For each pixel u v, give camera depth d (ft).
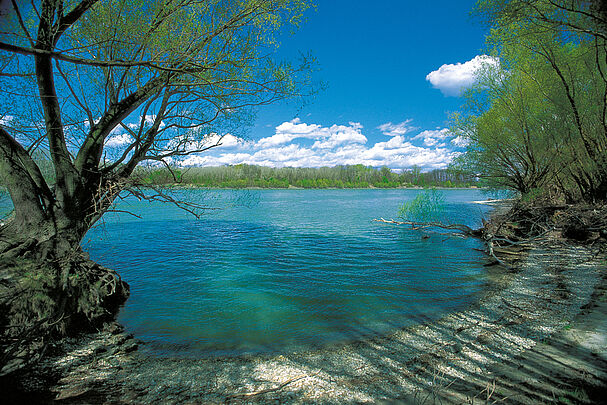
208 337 19.30
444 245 52.08
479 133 58.49
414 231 68.13
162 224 78.28
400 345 17.87
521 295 25.44
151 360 16.52
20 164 20.54
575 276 28.68
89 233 60.49
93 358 16.63
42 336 16.83
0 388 12.69
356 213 108.68
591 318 18.54
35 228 20.39
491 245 42.52
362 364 15.79
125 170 25.27
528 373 13.24
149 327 20.75
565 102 41.65
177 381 14.43
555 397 11.12
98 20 21.74
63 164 21.81
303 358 16.60
